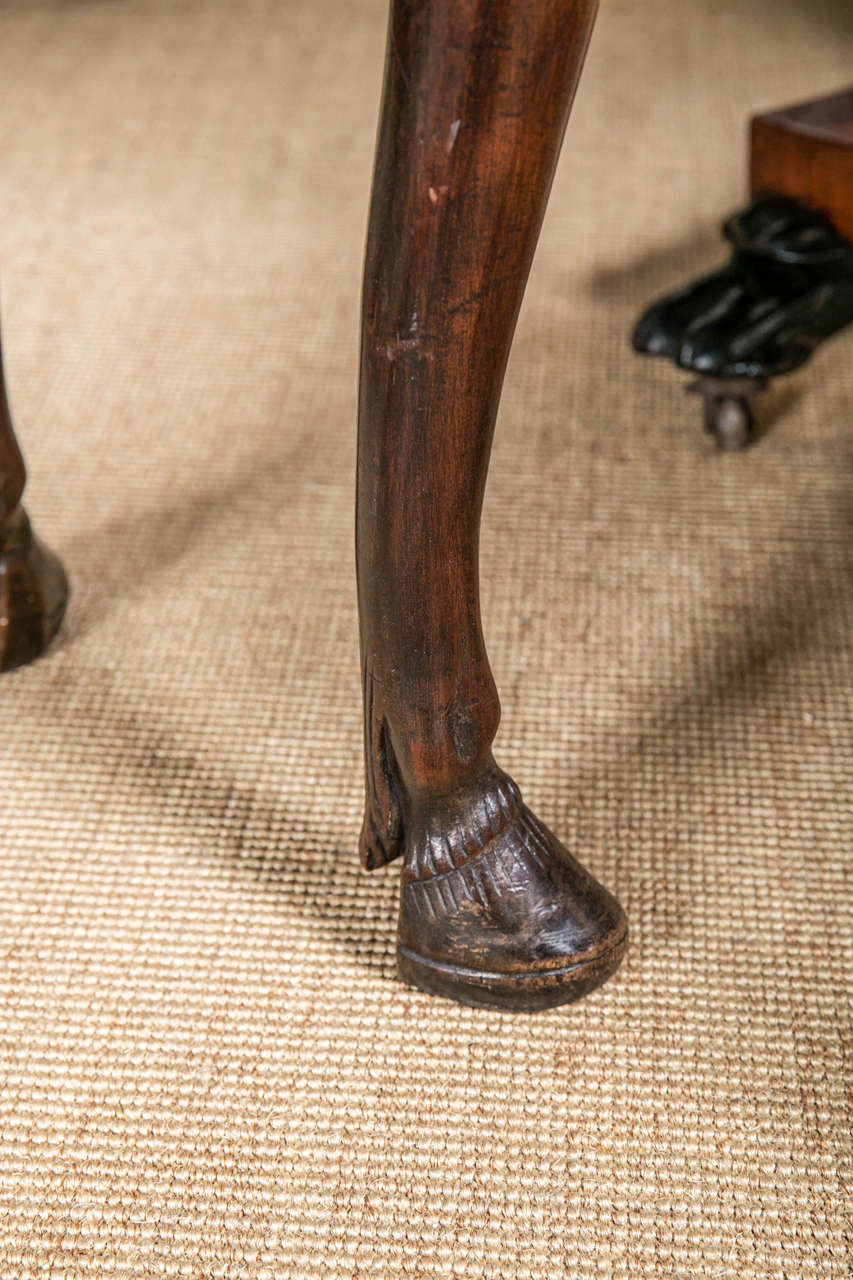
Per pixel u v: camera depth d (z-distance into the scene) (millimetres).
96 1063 979
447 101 828
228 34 1892
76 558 1188
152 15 1945
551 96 834
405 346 865
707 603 1153
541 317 1348
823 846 1044
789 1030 984
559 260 1396
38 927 1021
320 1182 945
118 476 1239
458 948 972
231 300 1373
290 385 1303
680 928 1017
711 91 1688
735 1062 975
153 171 1572
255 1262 926
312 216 1483
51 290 1384
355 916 1024
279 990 1000
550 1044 981
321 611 1158
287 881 1037
